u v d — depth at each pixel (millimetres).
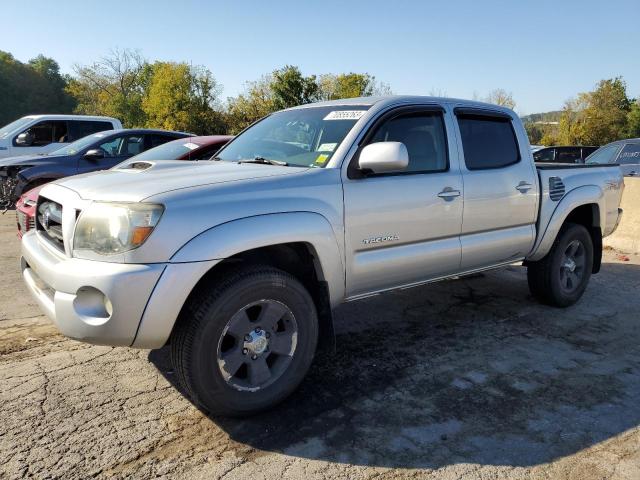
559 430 2871
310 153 3500
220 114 46594
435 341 4172
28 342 3982
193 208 2643
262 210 2840
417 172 3680
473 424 2926
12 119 75438
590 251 5133
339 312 4887
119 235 2541
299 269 3285
